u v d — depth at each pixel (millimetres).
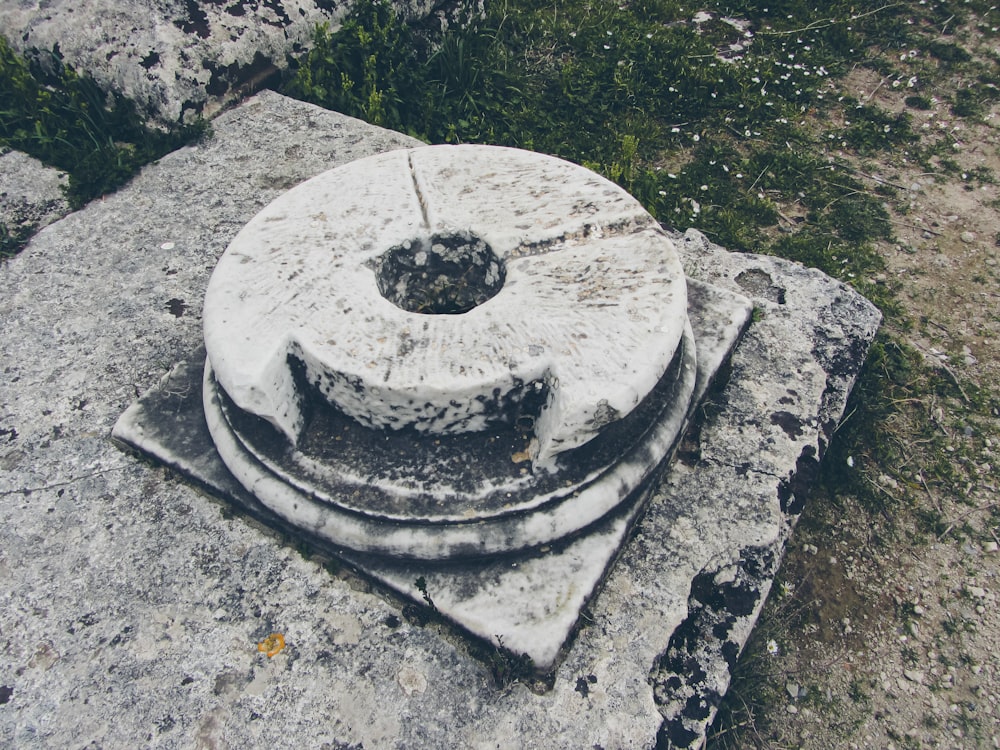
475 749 866
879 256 1747
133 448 1119
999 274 1711
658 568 1017
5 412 1167
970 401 1472
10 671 923
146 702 899
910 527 1312
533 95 2078
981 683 1142
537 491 950
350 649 936
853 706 1129
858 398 1430
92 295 1328
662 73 2158
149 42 1593
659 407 1042
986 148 2023
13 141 1604
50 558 1015
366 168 1223
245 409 956
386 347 958
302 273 1044
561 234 1091
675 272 1041
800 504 1127
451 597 944
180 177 1547
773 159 1940
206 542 1025
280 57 1775
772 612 1207
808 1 2482
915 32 2389
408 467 968
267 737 875
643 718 891
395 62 1904
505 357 943
